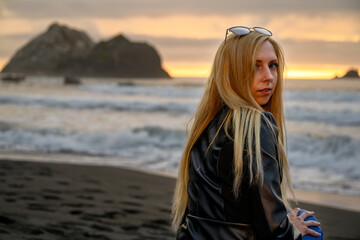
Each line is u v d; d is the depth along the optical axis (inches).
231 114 55.6
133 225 163.6
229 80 58.2
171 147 462.9
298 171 361.4
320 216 221.3
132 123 653.9
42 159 370.0
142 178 296.0
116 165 358.0
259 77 58.2
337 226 200.4
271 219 49.9
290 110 746.2
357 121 676.7
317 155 424.8
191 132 61.4
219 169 53.7
